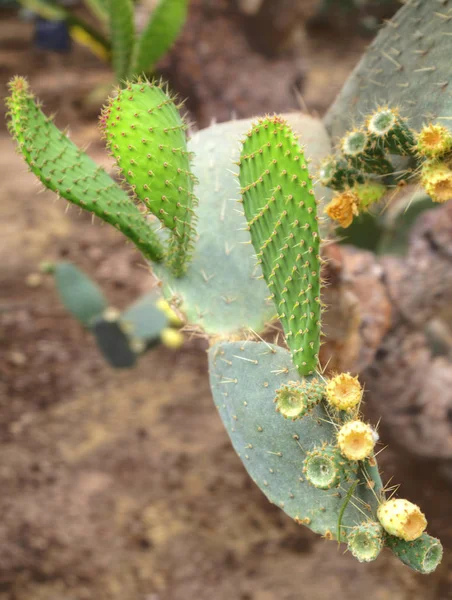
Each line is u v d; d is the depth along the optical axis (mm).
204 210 640
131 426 1664
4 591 1271
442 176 491
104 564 1326
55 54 4785
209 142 683
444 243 1100
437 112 599
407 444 1269
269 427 498
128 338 1577
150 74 1408
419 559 415
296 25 2006
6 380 1812
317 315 465
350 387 450
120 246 2379
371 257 972
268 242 470
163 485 1496
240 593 1265
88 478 1517
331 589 1266
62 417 1696
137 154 489
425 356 1207
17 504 1447
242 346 539
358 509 454
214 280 618
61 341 1968
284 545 1361
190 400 1746
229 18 1984
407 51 643
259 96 2037
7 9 6094
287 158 445
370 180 590
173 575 1305
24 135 515
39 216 2559
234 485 1495
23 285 2205
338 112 714
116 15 1316
